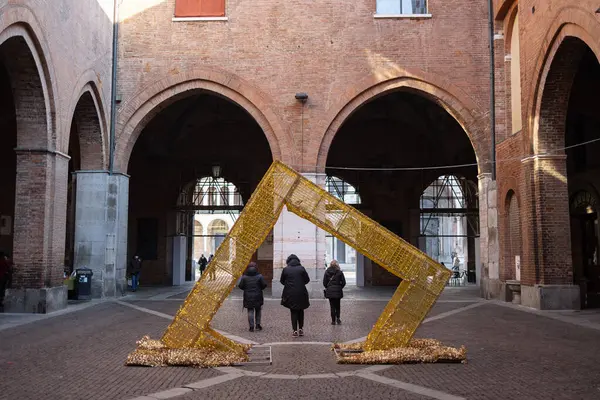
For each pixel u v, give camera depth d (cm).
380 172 2823
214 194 3020
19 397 675
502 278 1925
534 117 1648
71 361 888
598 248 2236
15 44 1405
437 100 2066
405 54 2045
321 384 742
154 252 2869
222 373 809
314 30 2058
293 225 2011
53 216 1605
